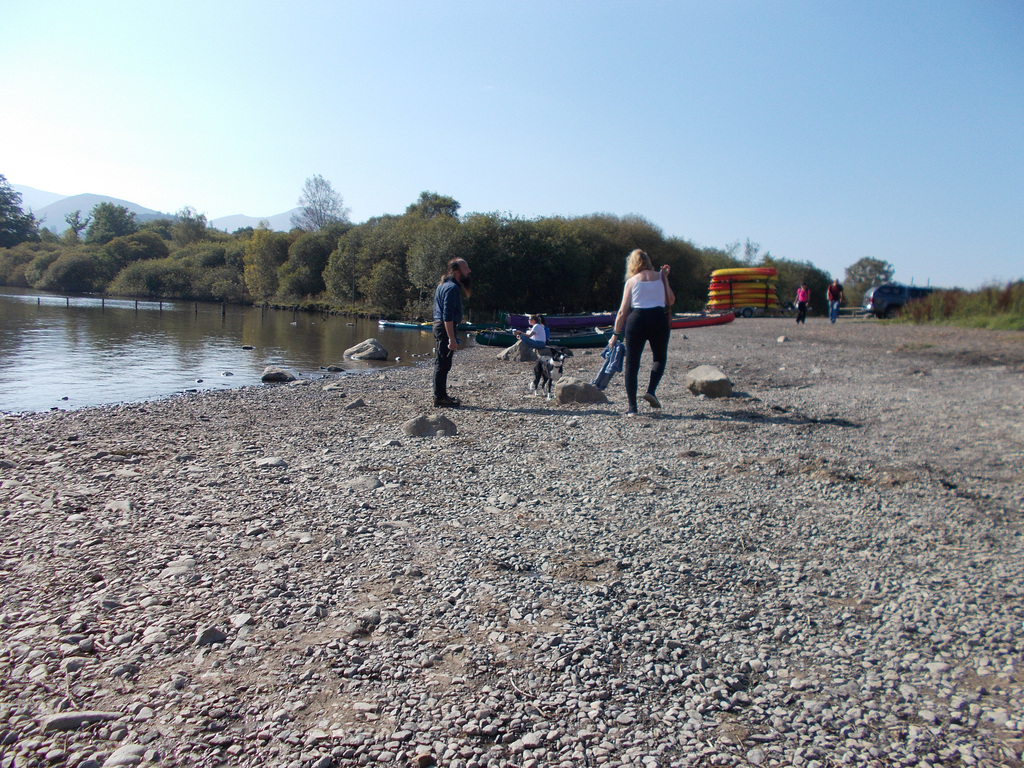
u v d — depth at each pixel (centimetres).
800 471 629
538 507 516
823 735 244
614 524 478
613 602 353
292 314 4706
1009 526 480
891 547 439
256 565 383
